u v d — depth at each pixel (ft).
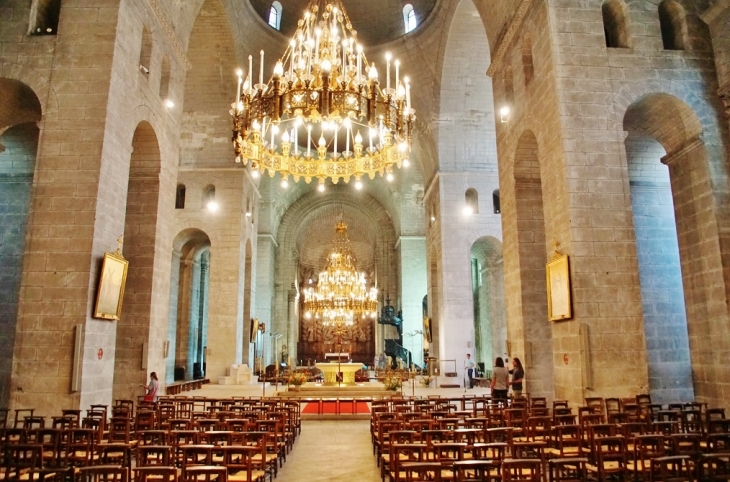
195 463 22.75
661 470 18.62
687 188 43.88
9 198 53.88
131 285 47.60
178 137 54.44
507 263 53.31
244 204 81.97
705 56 43.19
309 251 145.59
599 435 25.66
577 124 40.47
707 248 41.57
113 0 40.47
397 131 37.29
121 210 41.09
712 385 40.73
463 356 77.36
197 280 98.94
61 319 35.78
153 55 47.44
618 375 37.01
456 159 81.71
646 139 53.06
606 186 39.63
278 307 123.95
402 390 68.18
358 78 35.94
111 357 39.24
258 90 36.81
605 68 41.70
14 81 39.81
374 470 30.55
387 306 119.24
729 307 39.55
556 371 40.88
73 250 36.65
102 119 38.42
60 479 19.49
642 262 54.03
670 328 52.75
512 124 51.37
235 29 70.33
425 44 78.33
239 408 37.81
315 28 39.45
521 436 28.55
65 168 37.76
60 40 39.73
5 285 52.03
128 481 17.83
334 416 52.03
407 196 115.03
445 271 79.20
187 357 91.30
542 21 43.80
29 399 34.76
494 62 55.88
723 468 21.45
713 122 42.22
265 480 26.48
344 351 139.33
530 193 51.26
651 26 43.11
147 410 35.88
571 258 38.63
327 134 106.93
